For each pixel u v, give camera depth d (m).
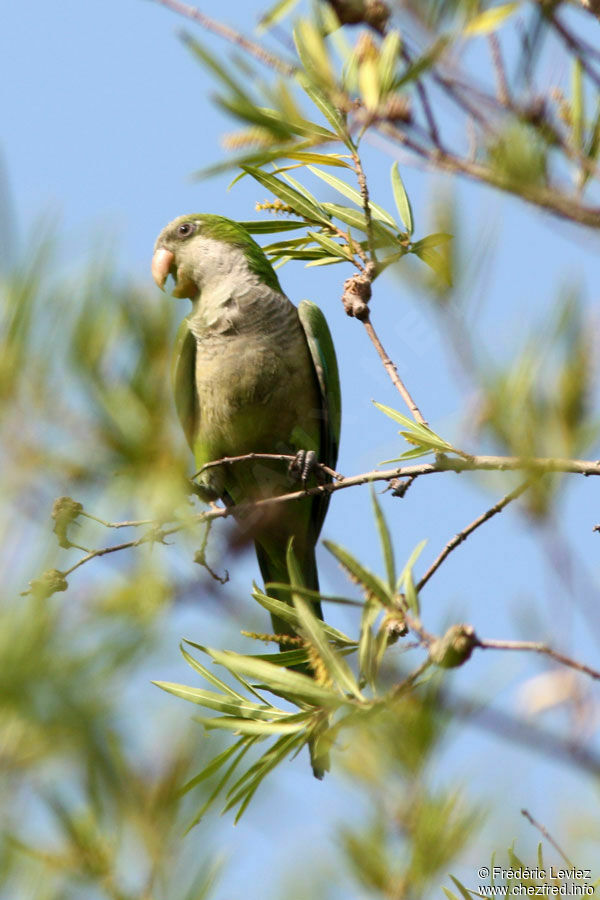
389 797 2.61
